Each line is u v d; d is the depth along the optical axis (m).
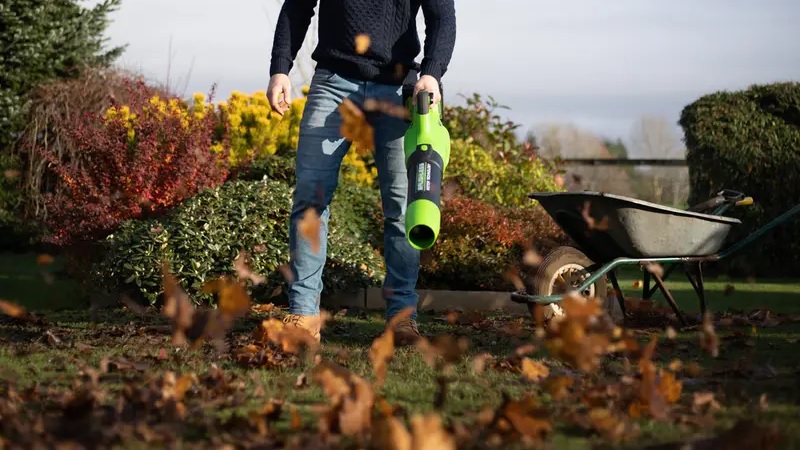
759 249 9.59
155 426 2.53
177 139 7.70
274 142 9.67
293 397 3.04
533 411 2.46
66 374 3.52
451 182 8.20
